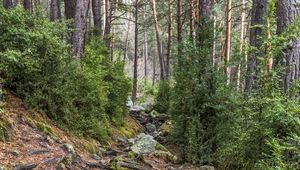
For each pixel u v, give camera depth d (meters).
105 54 13.91
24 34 7.68
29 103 7.73
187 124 9.24
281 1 6.45
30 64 7.37
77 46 11.33
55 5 19.06
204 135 9.02
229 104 8.48
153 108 19.34
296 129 5.35
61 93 8.23
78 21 11.34
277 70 5.86
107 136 9.96
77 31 11.34
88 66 11.27
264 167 5.29
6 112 6.96
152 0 28.27
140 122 16.42
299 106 5.24
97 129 9.52
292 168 4.92
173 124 9.62
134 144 9.69
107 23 23.48
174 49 9.82
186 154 9.05
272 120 5.38
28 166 5.71
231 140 7.78
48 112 8.14
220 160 7.89
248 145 5.94
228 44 21.06
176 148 10.59
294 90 5.73
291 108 5.23
